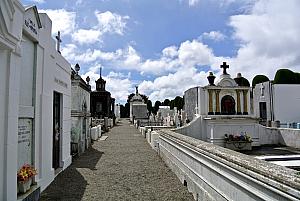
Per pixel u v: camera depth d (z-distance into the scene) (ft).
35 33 19.84
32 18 19.13
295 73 100.89
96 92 137.59
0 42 13.19
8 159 14.51
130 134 78.07
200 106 57.00
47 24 22.93
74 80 39.22
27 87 19.19
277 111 86.58
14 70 15.17
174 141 27.02
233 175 12.82
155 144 45.01
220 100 57.41
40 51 21.21
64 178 25.35
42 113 21.50
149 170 29.14
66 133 31.09
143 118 140.26
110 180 24.63
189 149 21.01
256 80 116.67
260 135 57.52
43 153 21.71
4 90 14.35
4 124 14.35
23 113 17.98
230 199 13.29
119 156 38.73
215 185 15.48
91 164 32.53
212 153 15.55
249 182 11.25
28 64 19.33
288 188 8.63
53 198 19.24
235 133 54.65
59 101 29.09
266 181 9.83
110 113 141.08
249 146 51.83
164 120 108.37
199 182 18.61
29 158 19.39
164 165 32.01
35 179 19.75
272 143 57.98
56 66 26.45
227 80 57.98
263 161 11.29
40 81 21.25
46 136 22.66
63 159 29.43
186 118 65.92
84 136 44.91
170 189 21.74
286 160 38.11
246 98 57.82
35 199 18.19
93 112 135.95
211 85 57.77
